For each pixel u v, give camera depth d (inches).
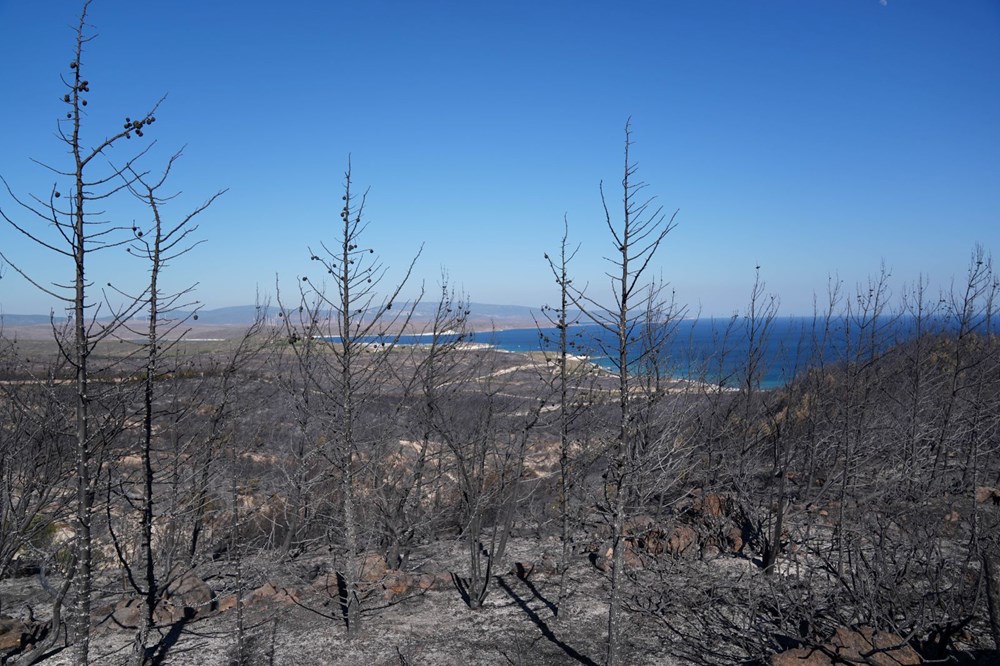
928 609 335.3
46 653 338.3
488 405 430.0
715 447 486.0
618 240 273.7
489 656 335.3
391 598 404.8
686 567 435.8
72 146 237.6
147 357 282.8
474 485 428.1
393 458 470.9
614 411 396.8
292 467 414.0
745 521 502.3
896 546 357.1
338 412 369.1
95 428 292.7
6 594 422.9
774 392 550.6
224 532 399.5
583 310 287.4
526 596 409.1
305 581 421.7
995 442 529.0
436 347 435.2
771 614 375.2
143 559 399.5
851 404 449.1
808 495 450.9
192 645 343.9
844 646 292.5
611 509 306.3
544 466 512.4
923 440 516.4
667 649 342.0
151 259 277.9
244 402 398.9
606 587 417.1
